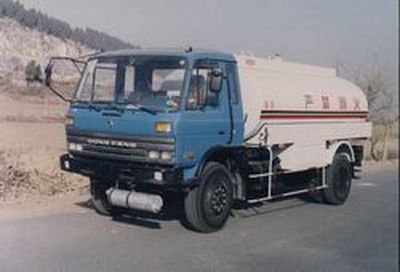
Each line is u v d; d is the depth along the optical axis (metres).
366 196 14.19
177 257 8.24
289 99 11.57
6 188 11.89
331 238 9.51
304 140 12.12
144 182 9.33
